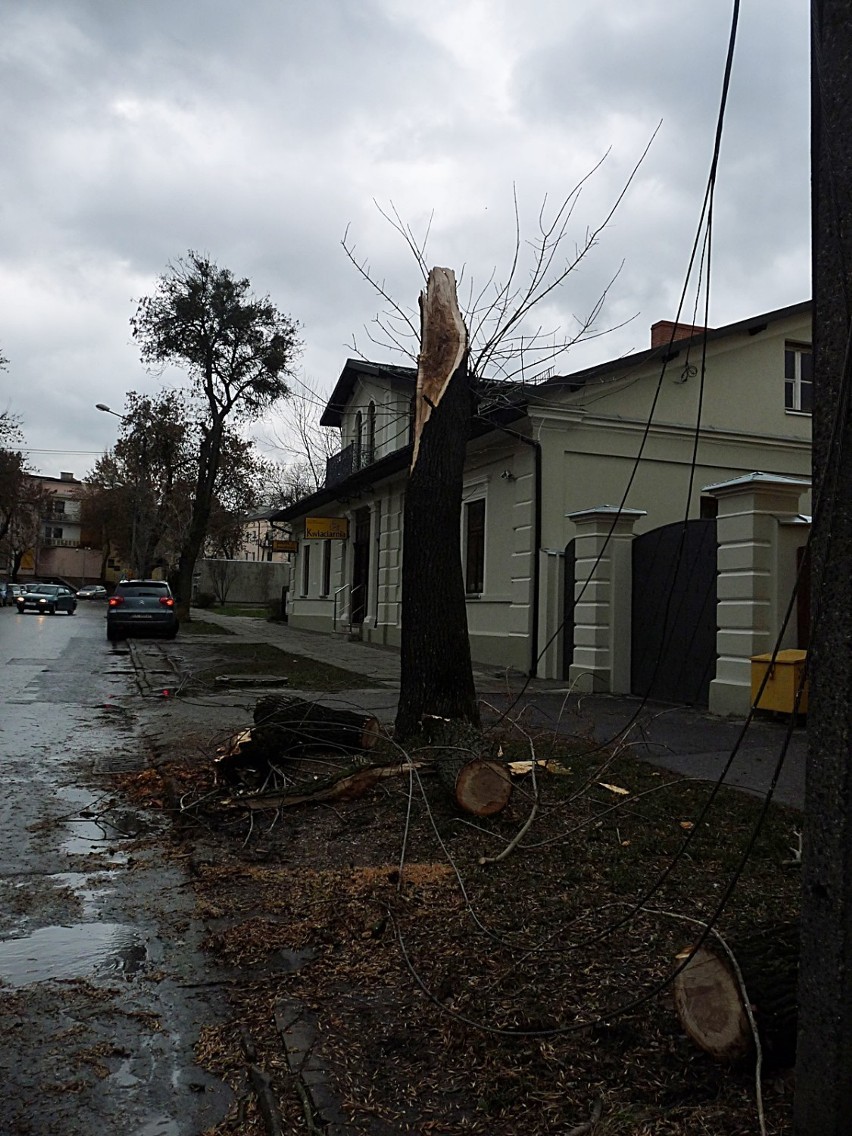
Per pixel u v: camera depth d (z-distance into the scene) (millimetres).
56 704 11570
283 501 43031
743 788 6492
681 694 11141
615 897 4434
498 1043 3086
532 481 14805
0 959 3926
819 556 2277
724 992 2824
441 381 7723
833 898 2150
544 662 14367
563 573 14500
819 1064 2156
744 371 16156
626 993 3398
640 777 6820
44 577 83938
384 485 22453
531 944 3896
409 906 4375
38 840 5711
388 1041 3158
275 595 65812
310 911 4391
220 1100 2869
